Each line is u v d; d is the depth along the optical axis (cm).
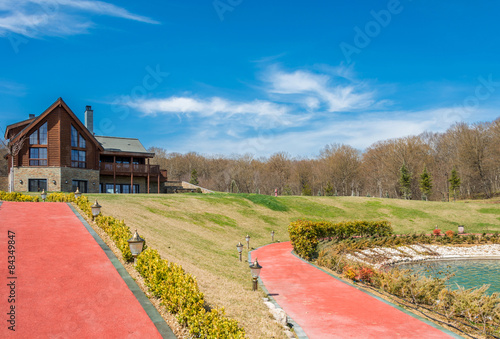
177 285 838
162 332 725
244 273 1623
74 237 1333
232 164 9706
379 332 937
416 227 4094
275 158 9744
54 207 1922
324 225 2653
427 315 1089
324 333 923
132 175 4119
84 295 862
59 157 3341
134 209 2508
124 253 1136
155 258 1001
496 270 2175
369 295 1307
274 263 1953
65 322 730
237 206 3834
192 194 4053
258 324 905
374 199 5238
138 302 852
